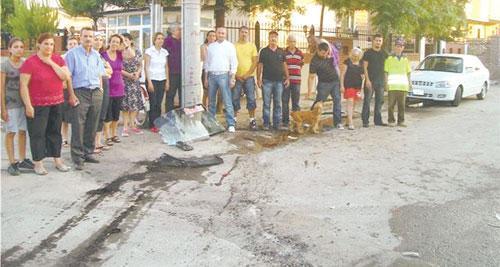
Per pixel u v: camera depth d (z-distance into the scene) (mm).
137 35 21891
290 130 10992
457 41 29969
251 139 10039
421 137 10883
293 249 5375
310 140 10289
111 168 7848
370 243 5555
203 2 14242
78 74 7730
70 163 8000
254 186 7336
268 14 16875
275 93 10930
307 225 6004
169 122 9570
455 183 7723
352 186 7461
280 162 8578
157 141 9586
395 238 5699
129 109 9859
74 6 24266
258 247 5402
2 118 7117
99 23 23266
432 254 5305
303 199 6875
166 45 10656
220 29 10359
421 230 5922
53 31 23891
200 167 8133
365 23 20672
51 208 6152
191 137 9578
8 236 5383
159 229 5734
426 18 16500
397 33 15375
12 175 7254
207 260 5082
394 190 7332
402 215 6379
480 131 11719
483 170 8445
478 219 6270
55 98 7203
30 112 6980
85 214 6047
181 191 6984
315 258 5188
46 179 7141
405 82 12031
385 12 14594
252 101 10953
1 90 7051
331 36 18234
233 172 7930
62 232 5539
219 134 10297
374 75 11750
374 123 12156
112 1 15922
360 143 10133
